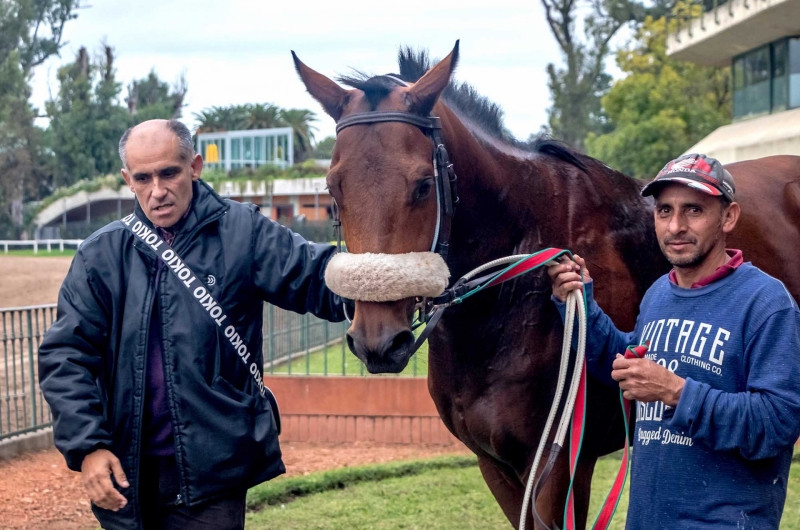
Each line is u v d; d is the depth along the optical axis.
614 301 2.85
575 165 3.00
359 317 2.23
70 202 39.03
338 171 2.26
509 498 3.01
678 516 2.08
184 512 2.47
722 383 2.04
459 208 2.59
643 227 3.03
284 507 4.85
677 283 2.23
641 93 21.56
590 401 2.80
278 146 44.75
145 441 2.46
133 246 2.49
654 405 2.18
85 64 47.97
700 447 2.07
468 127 2.77
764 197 3.66
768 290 2.04
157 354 2.45
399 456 6.05
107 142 45.78
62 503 5.04
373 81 2.46
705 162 2.10
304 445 6.43
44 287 16.72
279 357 7.83
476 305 2.67
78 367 2.38
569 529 2.48
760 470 2.04
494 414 2.73
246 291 2.53
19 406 7.16
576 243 2.83
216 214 2.53
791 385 1.96
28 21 45.06
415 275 2.19
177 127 2.49
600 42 27.66
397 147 2.26
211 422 2.40
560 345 2.71
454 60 2.33
